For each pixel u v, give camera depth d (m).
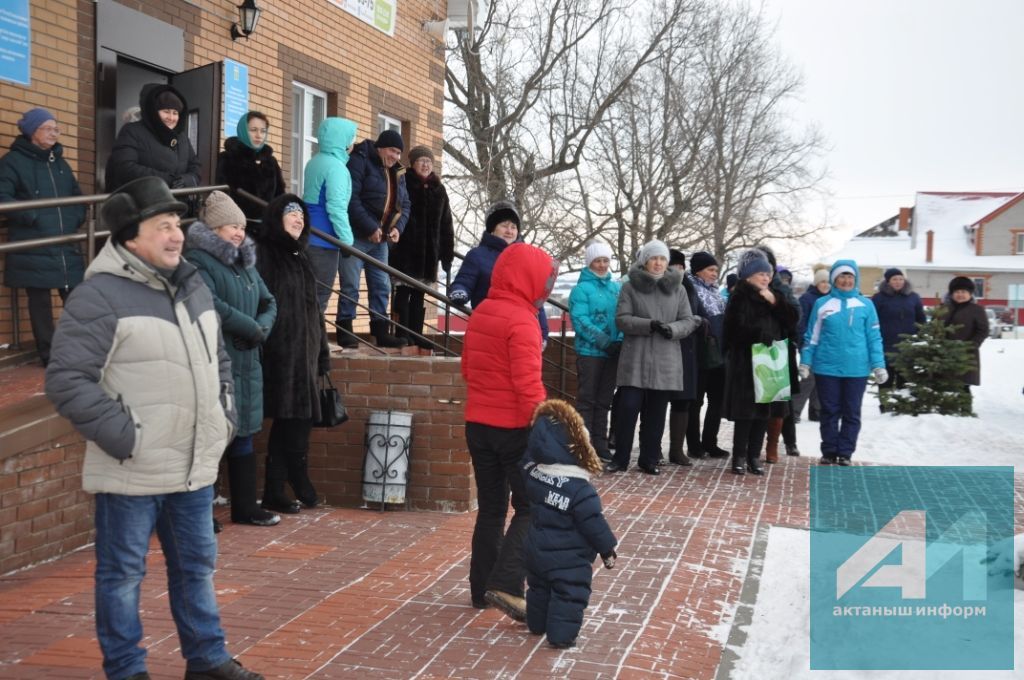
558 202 26.55
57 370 3.58
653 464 9.65
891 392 14.06
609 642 4.86
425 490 7.62
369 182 9.35
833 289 10.46
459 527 7.09
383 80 14.00
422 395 7.62
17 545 5.78
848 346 10.33
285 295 6.90
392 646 4.72
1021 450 11.71
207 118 9.41
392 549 6.45
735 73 31.36
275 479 7.31
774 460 10.57
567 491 4.68
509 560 5.09
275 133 11.38
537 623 4.86
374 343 9.91
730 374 9.64
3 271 7.48
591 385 9.73
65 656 4.50
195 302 3.92
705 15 28.78
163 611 5.11
